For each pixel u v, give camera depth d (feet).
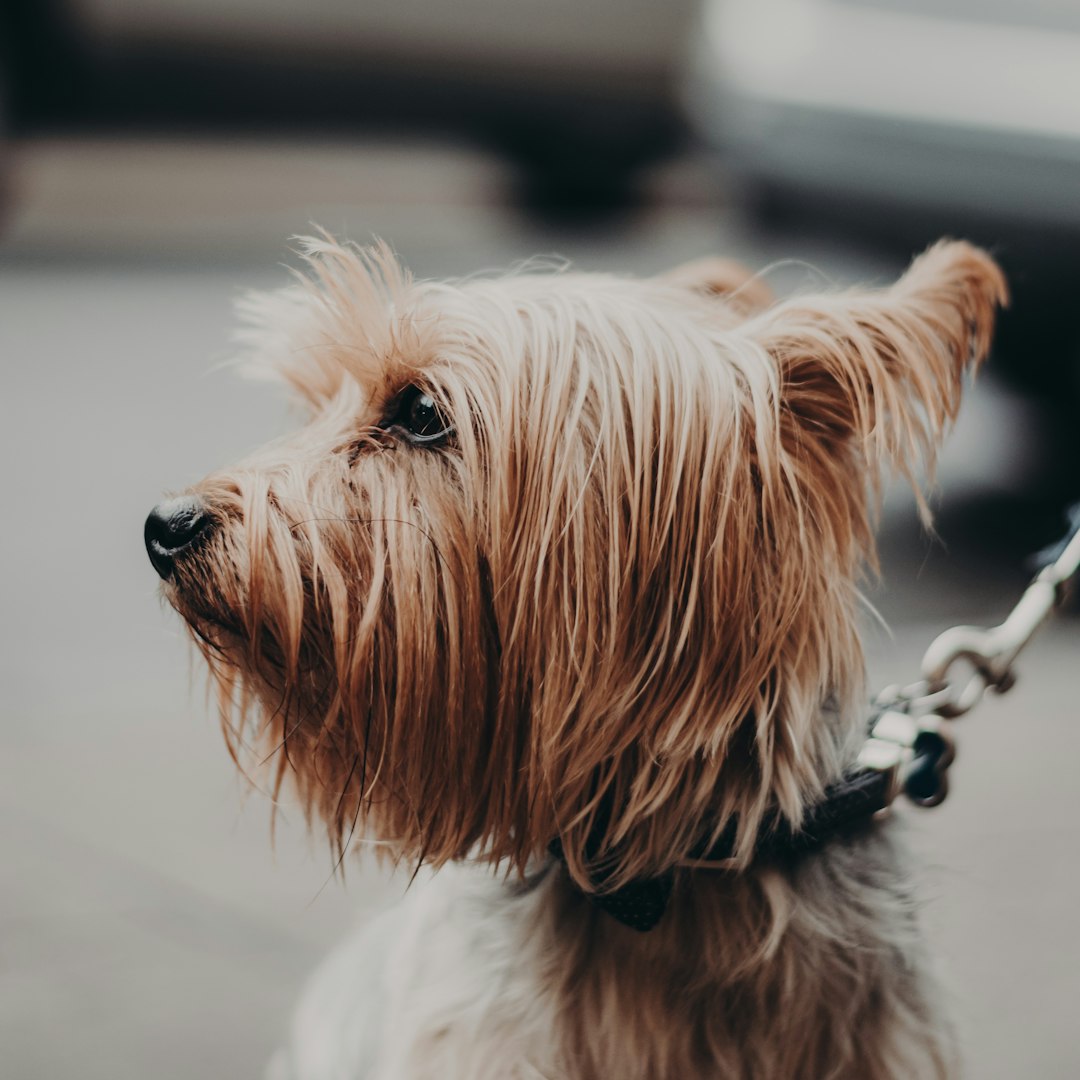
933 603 3.72
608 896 1.69
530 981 1.71
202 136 8.82
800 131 4.61
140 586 3.70
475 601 1.69
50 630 3.43
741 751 1.70
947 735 1.74
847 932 1.70
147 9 8.02
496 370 1.69
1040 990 2.29
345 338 1.77
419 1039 1.72
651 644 1.68
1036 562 1.82
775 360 1.71
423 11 8.36
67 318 6.50
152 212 8.82
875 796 1.70
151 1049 2.22
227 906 2.49
